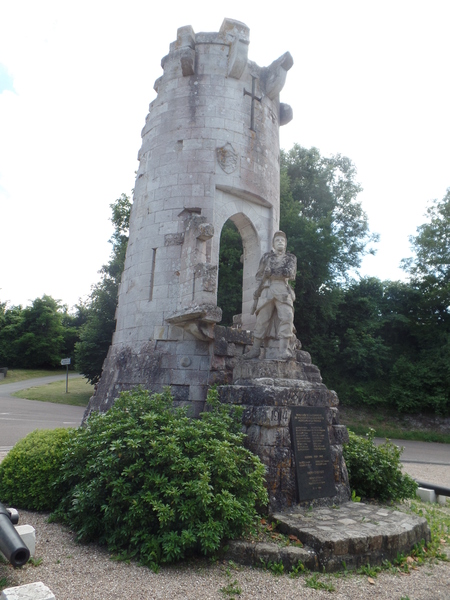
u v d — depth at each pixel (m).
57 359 62.09
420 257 33.81
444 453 20.25
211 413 7.37
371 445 9.68
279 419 7.43
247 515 5.73
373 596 4.95
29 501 7.34
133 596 4.58
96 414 7.47
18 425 18.34
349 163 36.50
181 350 10.40
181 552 5.33
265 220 12.93
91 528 6.03
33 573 5.02
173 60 12.76
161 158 12.13
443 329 32.06
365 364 29.84
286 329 9.20
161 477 5.79
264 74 13.44
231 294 22.70
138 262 11.80
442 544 6.90
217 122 12.07
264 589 4.92
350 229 36.25
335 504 7.61
